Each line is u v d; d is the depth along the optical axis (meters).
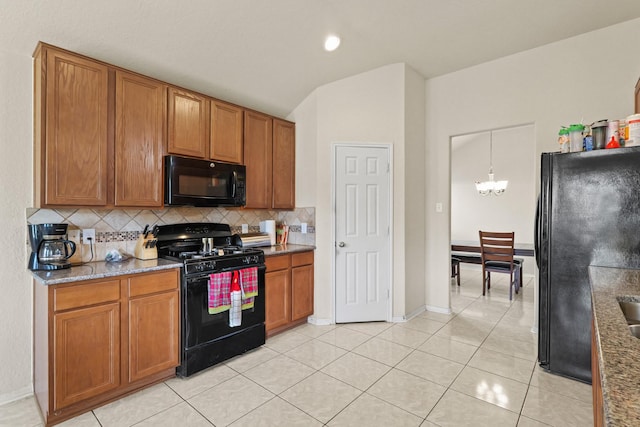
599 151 2.14
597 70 2.83
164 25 2.31
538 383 2.22
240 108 3.12
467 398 2.06
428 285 3.85
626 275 1.81
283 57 2.97
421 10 2.55
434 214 3.80
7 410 1.98
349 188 3.44
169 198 2.51
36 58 2.09
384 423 1.83
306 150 3.60
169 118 2.56
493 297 4.50
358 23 2.71
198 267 2.40
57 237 2.14
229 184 2.96
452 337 3.04
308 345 2.88
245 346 2.71
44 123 1.98
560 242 2.28
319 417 1.88
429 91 3.83
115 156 2.28
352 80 3.46
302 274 3.34
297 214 3.70
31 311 2.16
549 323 2.34
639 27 2.65
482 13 2.58
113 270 2.05
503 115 3.32
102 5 2.04
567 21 2.69
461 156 7.15
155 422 1.85
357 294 3.45
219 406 1.99
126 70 2.33
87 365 1.91
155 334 2.21
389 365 2.50
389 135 3.46
